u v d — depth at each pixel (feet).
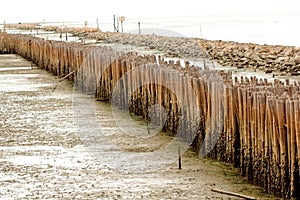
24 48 127.03
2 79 83.92
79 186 29.60
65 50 79.71
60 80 78.43
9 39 148.77
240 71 81.05
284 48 96.94
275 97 27.55
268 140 28.04
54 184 30.09
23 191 29.07
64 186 29.68
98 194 28.14
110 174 31.65
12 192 28.96
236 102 31.65
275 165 27.48
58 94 65.36
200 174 31.19
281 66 78.74
